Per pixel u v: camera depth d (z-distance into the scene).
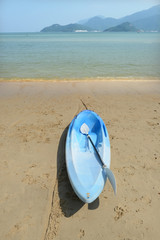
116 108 8.13
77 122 5.95
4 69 15.03
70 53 24.41
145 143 5.80
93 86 11.00
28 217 3.62
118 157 5.19
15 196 4.05
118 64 17.06
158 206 3.84
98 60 19.00
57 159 5.15
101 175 3.99
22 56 21.73
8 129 6.52
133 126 6.71
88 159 4.58
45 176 4.57
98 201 3.94
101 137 5.34
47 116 7.43
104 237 3.29
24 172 4.69
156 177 4.55
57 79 12.45
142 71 14.65
